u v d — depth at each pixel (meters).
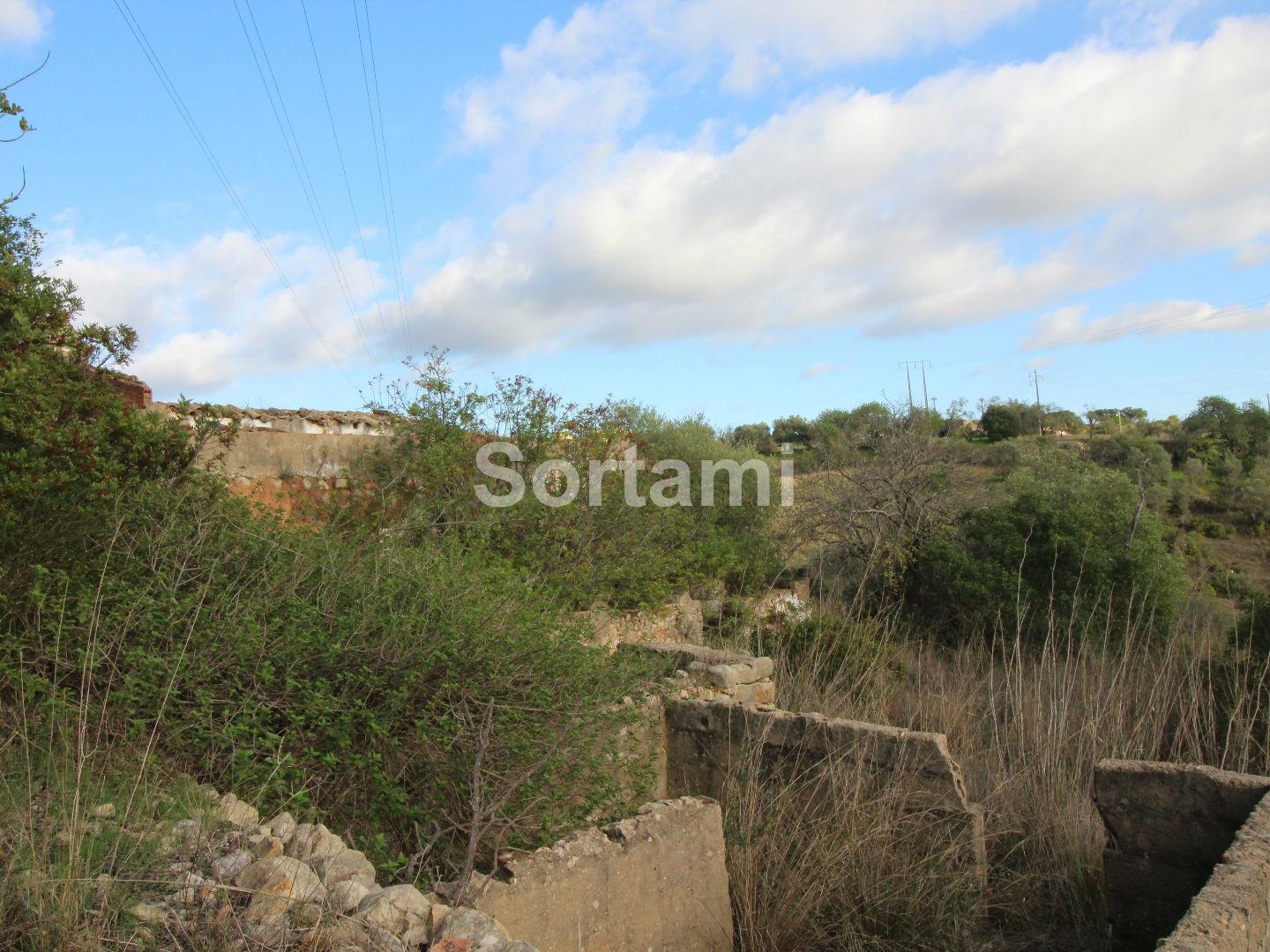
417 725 4.20
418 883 3.72
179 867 2.87
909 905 4.74
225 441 6.26
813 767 5.52
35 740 3.43
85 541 4.54
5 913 2.50
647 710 5.79
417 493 8.74
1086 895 5.20
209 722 3.80
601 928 3.84
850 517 15.12
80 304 5.89
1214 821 4.45
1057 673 7.64
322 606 4.69
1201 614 11.11
